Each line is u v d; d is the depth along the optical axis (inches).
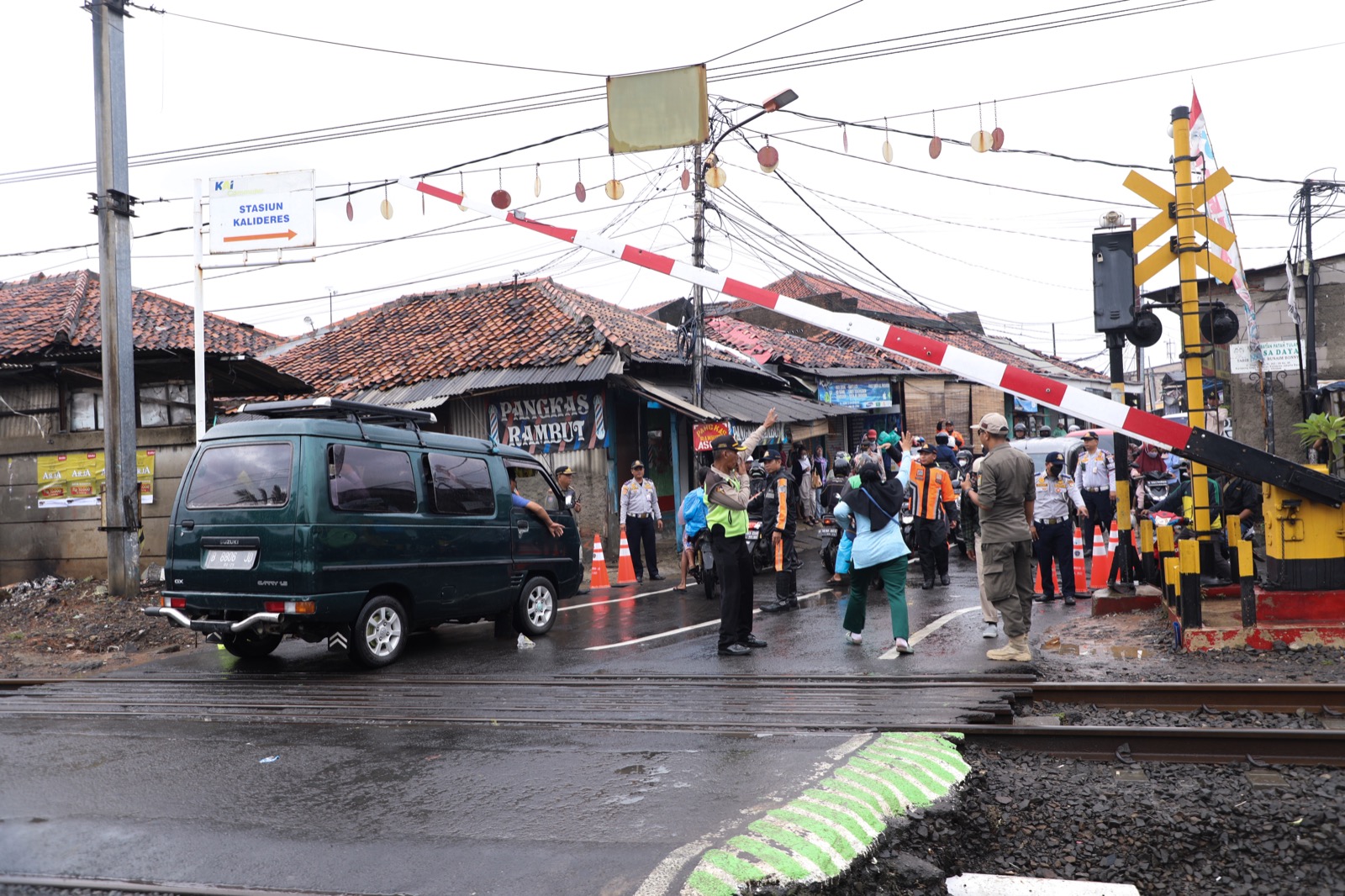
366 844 160.4
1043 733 216.8
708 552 490.9
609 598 509.0
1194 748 211.5
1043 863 173.0
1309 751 205.6
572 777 192.4
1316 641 301.3
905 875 158.1
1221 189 340.5
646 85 403.2
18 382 574.9
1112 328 366.9
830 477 564.4
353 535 315.0
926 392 1166.3
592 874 144.4
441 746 219.8
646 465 746.2
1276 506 317.1
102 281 474.0
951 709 235.9
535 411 700.0
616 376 669.9
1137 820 180.7
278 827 169.6
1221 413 671.8
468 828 166.2
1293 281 775.1
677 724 230.1
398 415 352.2
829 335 1227.2
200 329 479.5
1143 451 628.4
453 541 352.5
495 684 289.7
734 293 313.3
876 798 174.9
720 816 166.9
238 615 316.5
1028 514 301.3
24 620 445.4
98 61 471.2
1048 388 301.0
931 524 479.2
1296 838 172.6
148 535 566.9
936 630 365.4
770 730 222.1
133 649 397.7
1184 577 313.6
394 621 332.8
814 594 485.1
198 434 480.4
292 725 244.5
